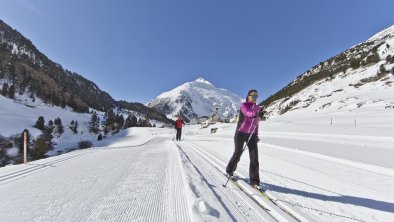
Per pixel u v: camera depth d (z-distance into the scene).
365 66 131.88
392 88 89.81
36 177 6.76
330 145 14.81
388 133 21.70
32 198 4.91
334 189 5.97
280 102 154.00
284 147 13.90
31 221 3.84
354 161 9.23
